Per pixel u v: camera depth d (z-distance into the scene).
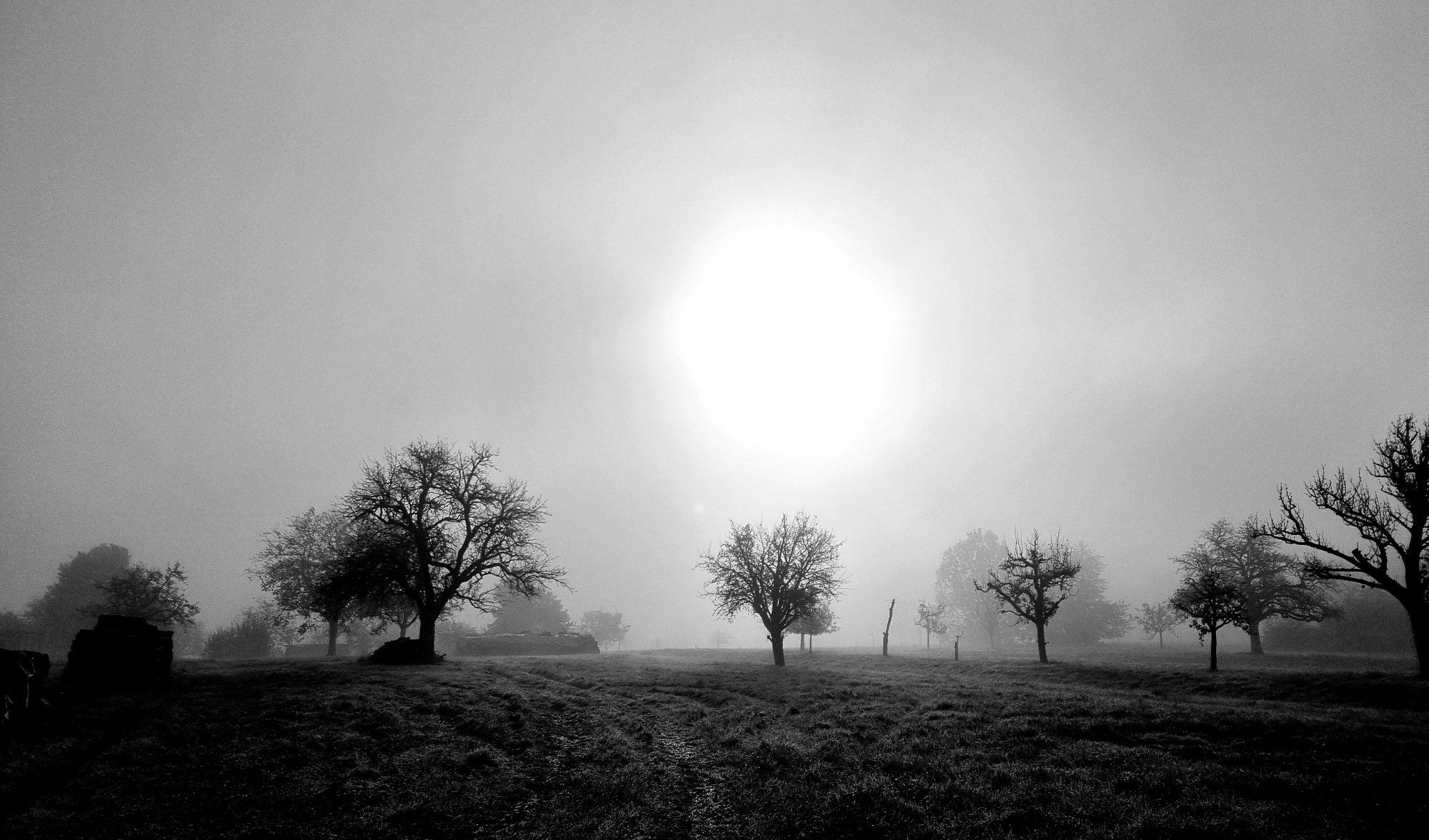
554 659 55.97
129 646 30.48
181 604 65.69
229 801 18.88
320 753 22.47
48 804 18.34
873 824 15.36
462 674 38.56
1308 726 19.75
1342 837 12.80
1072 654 77.56
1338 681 31.31
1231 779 15.91
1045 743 20.09
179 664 40.59
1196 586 46.47
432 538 50.88
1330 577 39.62
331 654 63.53
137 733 23.84
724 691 32.97
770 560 57.28
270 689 30.52
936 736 21.78
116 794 19.08
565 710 28.89
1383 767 16.03
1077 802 15.23
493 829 17.45
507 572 53.00
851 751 20.66
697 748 23.14
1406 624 74.06
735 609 58.47
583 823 17.22
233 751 22.42
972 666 48.94
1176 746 18.98
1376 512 37.66
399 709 27.81
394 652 45.97
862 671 46.38
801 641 82.88
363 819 17.91
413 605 57.59
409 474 51.41
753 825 16.34
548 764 22.08
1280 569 65.62
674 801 18.39
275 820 17.89
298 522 64.31
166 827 17.42
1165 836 13.34
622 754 22.61
